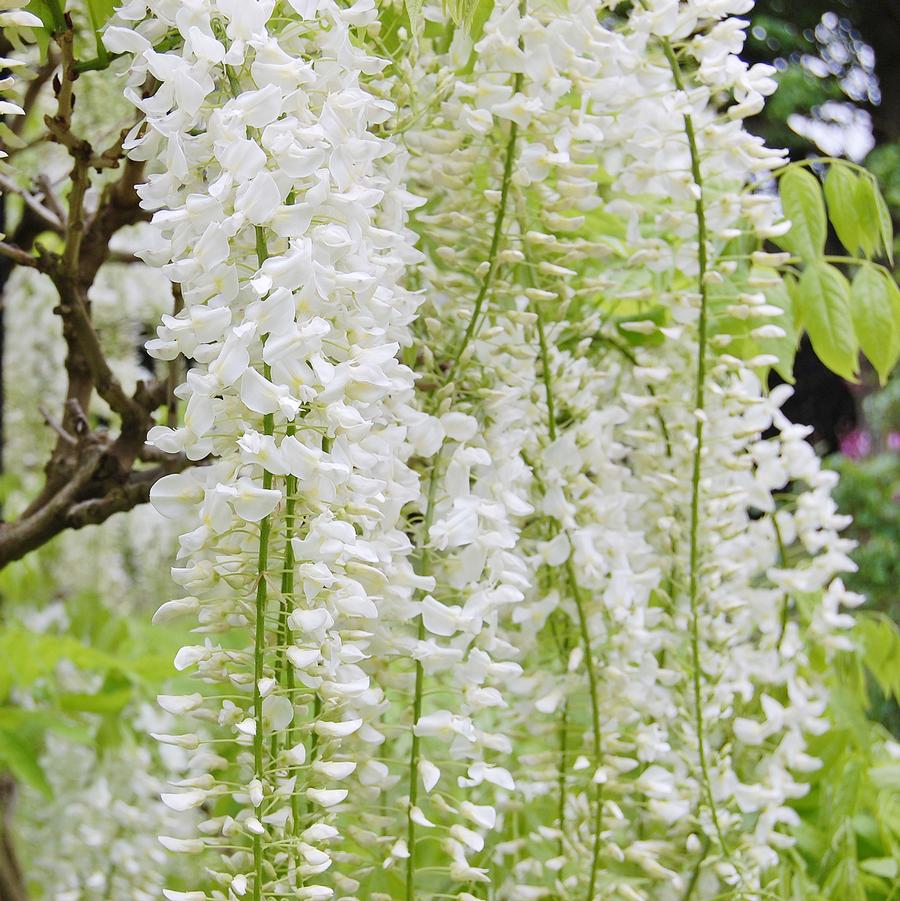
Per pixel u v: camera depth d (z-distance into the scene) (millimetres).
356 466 884
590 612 1027
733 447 1071
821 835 1109
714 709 1048
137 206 1049
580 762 1006
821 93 3879
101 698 1257
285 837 899
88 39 1118
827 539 1106
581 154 990
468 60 1011
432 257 1057
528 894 1011
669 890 1048
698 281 1051
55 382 1702
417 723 944
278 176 862
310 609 881
